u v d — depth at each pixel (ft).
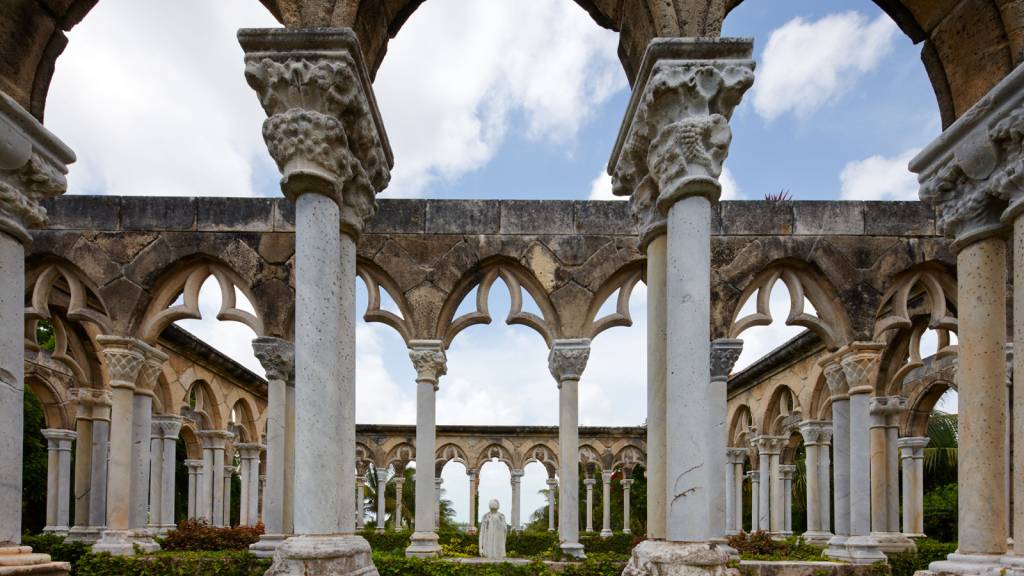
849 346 31.68
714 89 13.73
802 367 47.83
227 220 32.48
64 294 37.63
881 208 32.78
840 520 31.71
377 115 16.31
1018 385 12.82
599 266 33.04
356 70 14.14
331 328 13.62
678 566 12.41
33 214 14.60
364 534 60.39
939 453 63.41
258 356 30.71
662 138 13.98
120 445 30.86
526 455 72.95
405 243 33.09
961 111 15.19
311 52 13.69
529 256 33.06
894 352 38.88
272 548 28.73
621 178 16.65
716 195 13.80
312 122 13.60
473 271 33.58
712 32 13.96
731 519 57.72
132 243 32.27
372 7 15.48
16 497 13.92
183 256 32.22
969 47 14.71
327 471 13.19
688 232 13.57
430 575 28.50
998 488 13.84
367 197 16.03
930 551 31.99
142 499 31.99
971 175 14.33
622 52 17.56
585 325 32.91
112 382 31.22
